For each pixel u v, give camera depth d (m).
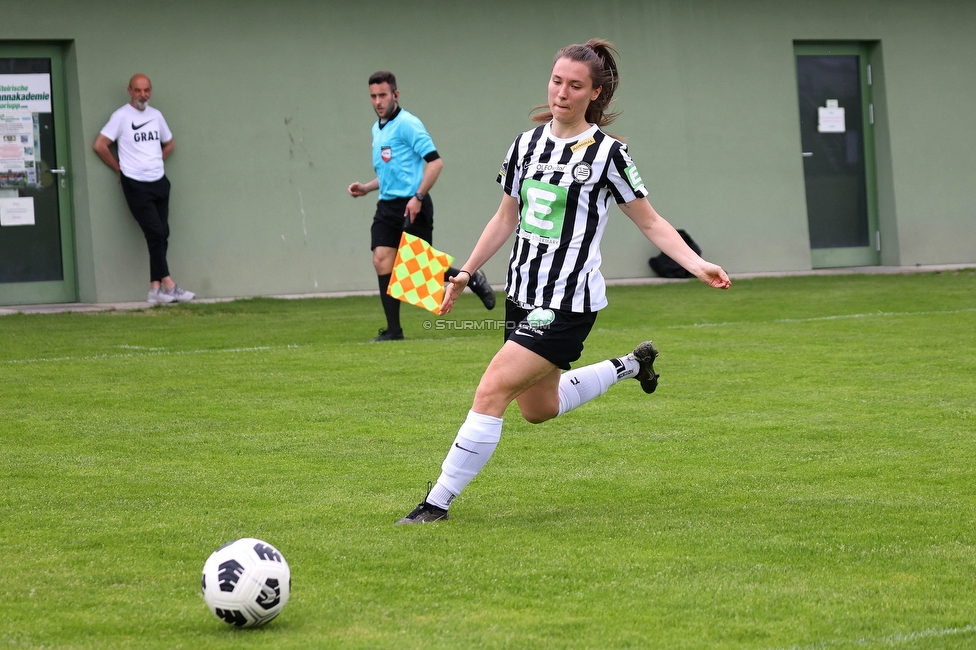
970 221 59.00
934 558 13.20
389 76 32.81
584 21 52.31
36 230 44.97
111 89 44.81
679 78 54.06
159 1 45.44
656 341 32.72
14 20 43.34
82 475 17.67
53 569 12.89
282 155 47.78
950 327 34.78
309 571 12.80
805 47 56.91
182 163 46.22
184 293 44.72
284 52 47.59
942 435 20.36
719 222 55.12
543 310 14.99
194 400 24.06
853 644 10.48
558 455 19.17
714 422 21.72
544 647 10.44
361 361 29.23
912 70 58.06
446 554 13.44
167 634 10.83
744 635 10.76
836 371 27.25
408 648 10.38
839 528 14.53
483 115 50.97
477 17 50.56
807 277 53.03
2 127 44.12
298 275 48.34
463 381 26.28
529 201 15.20
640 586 12.21
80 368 28.22
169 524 14.82
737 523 14.80
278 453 19.34
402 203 33.00
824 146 57.62
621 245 53.72
